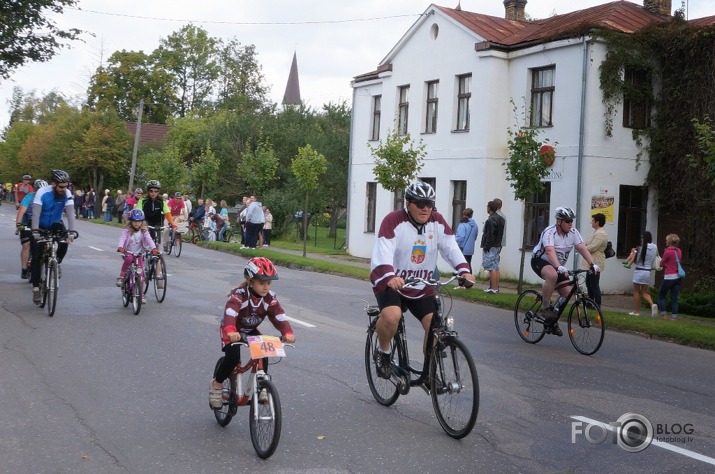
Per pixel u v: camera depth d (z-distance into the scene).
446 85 24.14
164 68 68.81
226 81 71.00
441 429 6.27
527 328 11.05
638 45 19.97
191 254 24.91
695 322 13.96
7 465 5.16
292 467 5.25
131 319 11.24
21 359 8.38
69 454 5.42
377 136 28.23
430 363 6.30
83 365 8.20
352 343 10.04
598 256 14.26
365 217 28.53
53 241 11.57
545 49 20.95
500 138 22.47
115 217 52.28
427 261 6.50
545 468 5.37
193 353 8.97
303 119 46.47
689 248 19.48
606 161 20.02
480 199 22.53
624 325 12.68
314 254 28.72
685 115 19.56
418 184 6.30
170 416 6.44
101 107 65.31
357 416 6.61
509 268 21.98
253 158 31.77
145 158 49.97
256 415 5.50
